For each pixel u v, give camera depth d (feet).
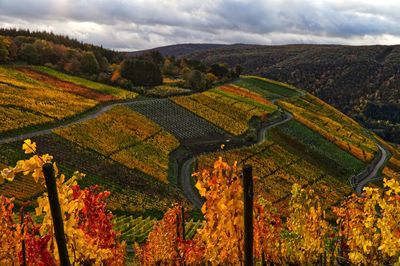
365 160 385.09
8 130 242.58
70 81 397.19
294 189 47.50
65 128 262.67
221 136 342.85
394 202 40.16
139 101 383.45
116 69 489.26
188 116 367.66
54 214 22.30
